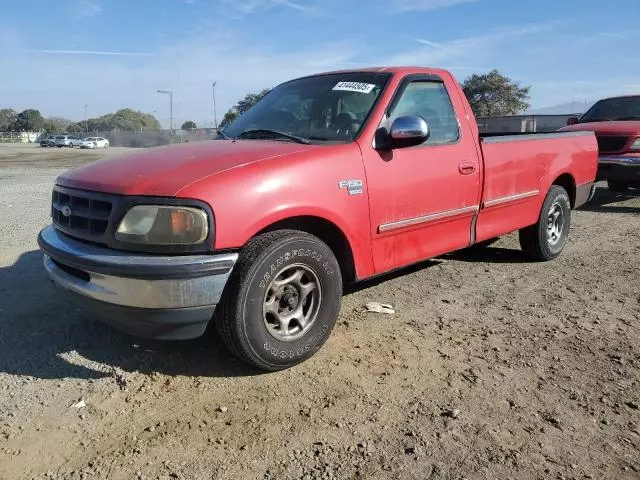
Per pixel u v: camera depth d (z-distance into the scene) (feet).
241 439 9.77
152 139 214.28
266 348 11.56
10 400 10.99
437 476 8.85
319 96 15.51
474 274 19.45
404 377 11.91
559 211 21.21
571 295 17.28
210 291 10.80
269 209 11.43
